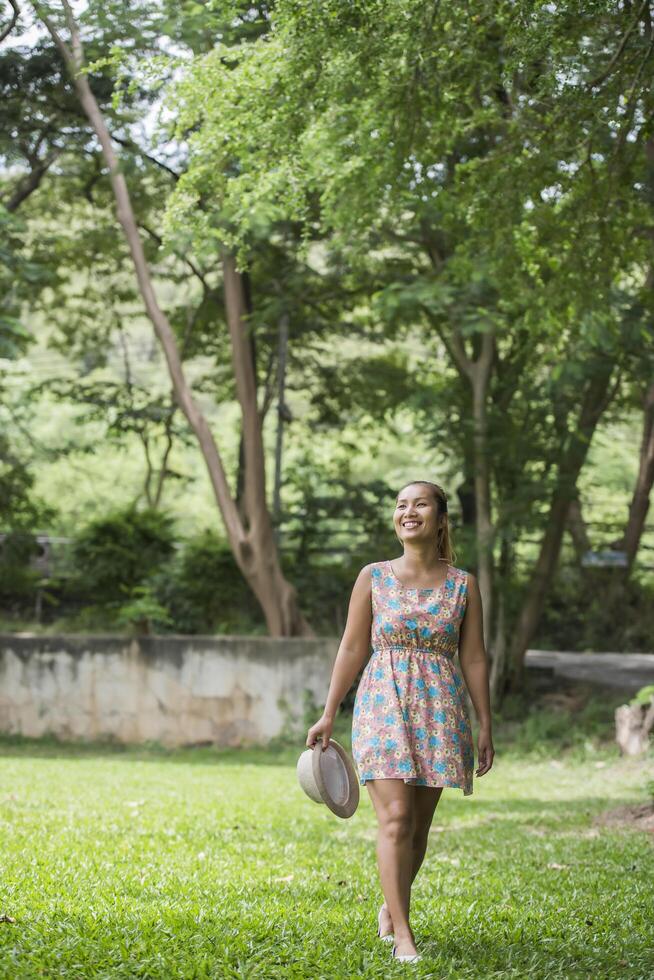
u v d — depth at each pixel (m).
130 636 21.47
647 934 5.54
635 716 18.06
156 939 4.81
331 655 21.08
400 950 4.71
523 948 5.09
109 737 21.31
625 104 9.50
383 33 8.91
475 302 18.91
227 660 21.22
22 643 21.56
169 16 14.58
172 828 8.90
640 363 19.61
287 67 9.35
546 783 15.77
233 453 44.69
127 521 24.75
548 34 8.41
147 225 25.02
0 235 20.62
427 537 5.04
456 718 4.93
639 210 10.95
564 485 21.23
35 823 8.70
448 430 21.45
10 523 26.06
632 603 29.39
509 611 22.52
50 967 4.30
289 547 26.66
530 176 10.20
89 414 28.44
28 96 19.27
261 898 6.02
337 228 11.51
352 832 9.60
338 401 27.77
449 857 8.40
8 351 19.88
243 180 10.40
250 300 22.64
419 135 10.14
